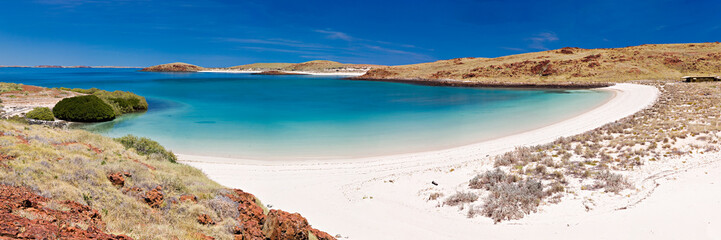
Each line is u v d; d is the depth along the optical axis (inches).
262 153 847.7
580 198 462.3
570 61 4301.2
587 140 786.8
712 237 324.8
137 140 583.8
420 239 394.0
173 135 1061.8
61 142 411.2
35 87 1856.5
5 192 223.0
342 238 396.5
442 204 498.9
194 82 4822.8
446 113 1579.7
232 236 298.8
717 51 4261.8
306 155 831.7
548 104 1850.4
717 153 581.0
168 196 337.4
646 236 347.3
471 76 4557.1
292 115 1557.6
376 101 2242.9
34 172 278.2
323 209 500.1
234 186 592.7
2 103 1429.6
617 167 564.7
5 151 313.4
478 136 1031.0
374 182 623.8
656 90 2070.6
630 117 1118.4
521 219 423.8
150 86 3848.4
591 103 1804.9
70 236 190.4
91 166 337.4
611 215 402.9
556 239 367.9
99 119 1328.7
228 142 967.0
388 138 1026.1
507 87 3580.2
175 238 257.6
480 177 584.4
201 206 331.9
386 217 466.6
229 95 2728.8
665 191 447.5
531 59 5103.3
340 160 784.9
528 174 578.6
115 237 216.8
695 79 2640.3
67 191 260.7
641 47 5403.5
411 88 3661.4
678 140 689.0
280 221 313.3
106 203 276.5
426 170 679.7
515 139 951.0
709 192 419.5
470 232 405.7
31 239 169.0
